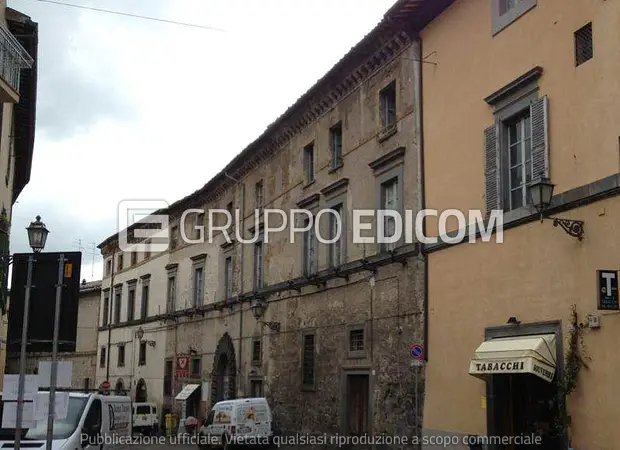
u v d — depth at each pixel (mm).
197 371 34312
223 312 31828
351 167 21719
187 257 37500
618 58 11930
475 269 15383
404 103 18938
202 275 35312
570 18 13203
